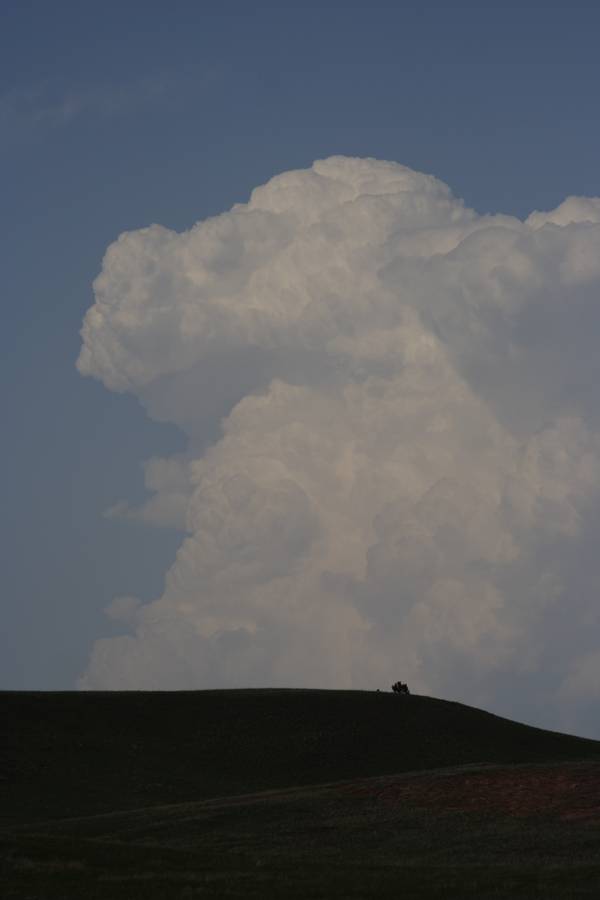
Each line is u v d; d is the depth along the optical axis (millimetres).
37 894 150250
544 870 169750
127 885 156500
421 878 164500
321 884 159500
